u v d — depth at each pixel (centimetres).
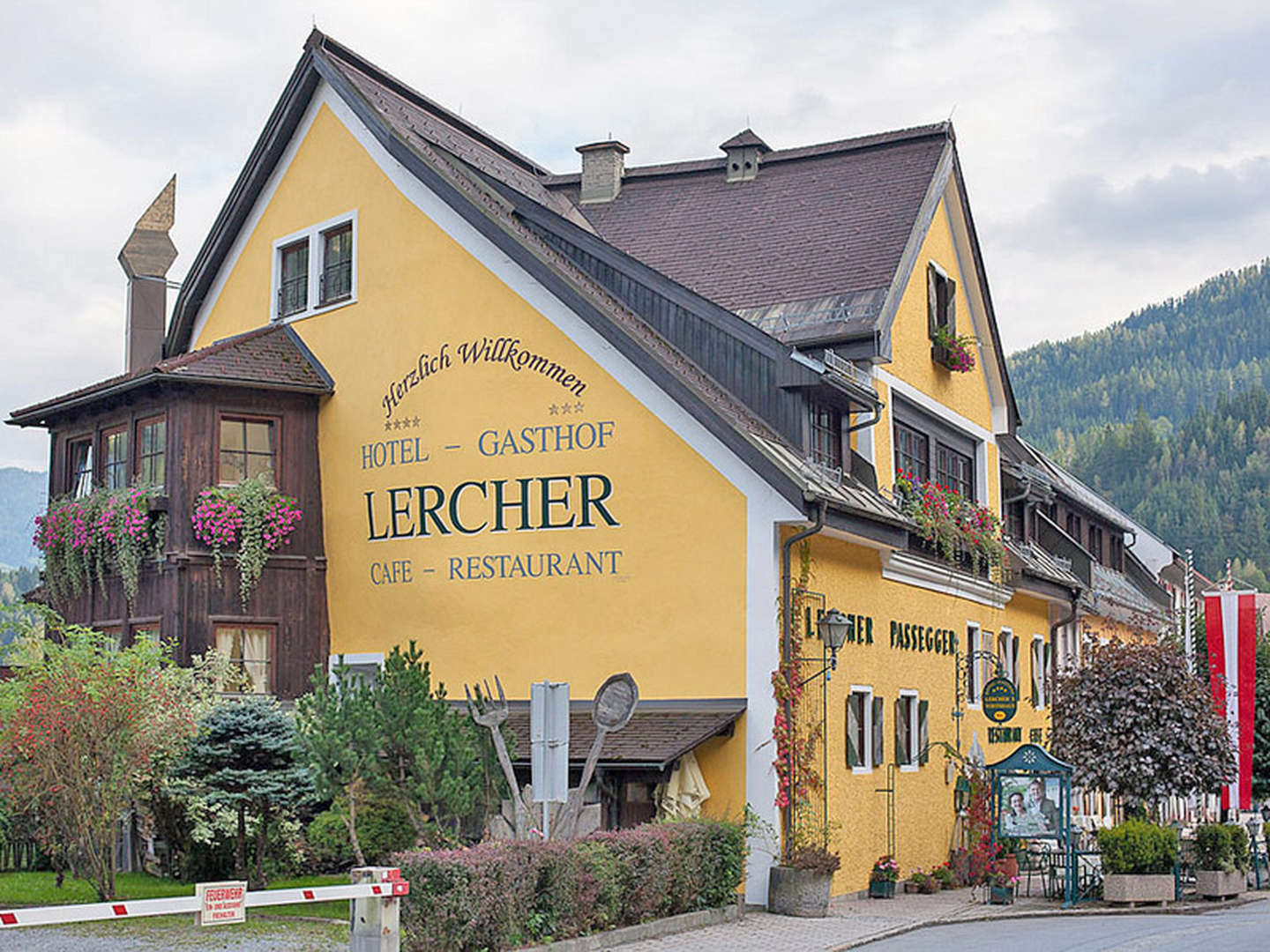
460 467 2134
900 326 2352
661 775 1858
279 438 2278
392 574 2192
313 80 2402
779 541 1889
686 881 1642
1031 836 2041
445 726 1555
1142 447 19225
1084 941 1568
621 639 1964
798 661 1889
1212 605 2725
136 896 1781
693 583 1920
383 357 2245
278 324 2398
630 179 2733
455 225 2184
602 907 1499
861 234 2350
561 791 1445
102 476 2383
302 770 1764
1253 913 1920
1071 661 2450
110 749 1684
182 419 2212
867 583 2128
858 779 2062
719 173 2645
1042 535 3294
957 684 2488
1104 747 2186
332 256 2381
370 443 2241
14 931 1527
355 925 1137
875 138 2547
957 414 2608
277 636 2225
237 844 1892
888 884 2077
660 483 1959
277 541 2228
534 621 2041
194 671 2055
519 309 2103
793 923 1709
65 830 1697
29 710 1661
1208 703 2217
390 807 1686
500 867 1351
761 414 2033
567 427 2041
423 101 2631
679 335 2117
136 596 2252
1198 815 3869
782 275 2330
